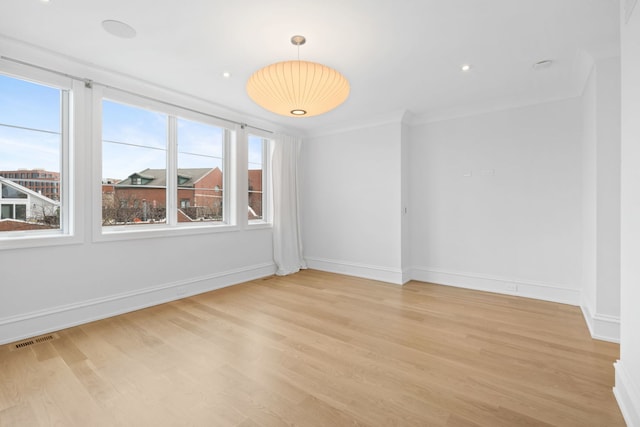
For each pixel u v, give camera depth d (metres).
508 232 3.87
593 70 2.70
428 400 1.78
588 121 2.98
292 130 5.19
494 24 2.24
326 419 1.62
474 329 2.81
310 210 5.43
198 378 2.00
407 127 4.56
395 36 2.40
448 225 4.30
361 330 2.79
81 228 2.88
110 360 2.22
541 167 3.64
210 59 2.78
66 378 1.99
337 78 2.25
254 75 2.26
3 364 2.16
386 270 4.54
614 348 2.42
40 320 2.65
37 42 2.49
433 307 3.40
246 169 4.51
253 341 2.55
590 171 2.88
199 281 3.90
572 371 2.09
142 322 2.95
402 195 4.42
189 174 3.93
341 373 2.07
